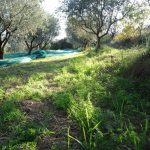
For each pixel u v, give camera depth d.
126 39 26.97
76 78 10.67
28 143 4.88
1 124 5.85
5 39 26.20
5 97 8.15
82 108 5.94
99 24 29.20
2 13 24.02
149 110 6.15
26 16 25.36
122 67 10.13
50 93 8.21
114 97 7.01
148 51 10.15
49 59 25.14
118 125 5.35
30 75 12.69
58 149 4.63
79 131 5.36
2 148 4.70
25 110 6.76
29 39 41.41
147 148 4.44
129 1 28.25
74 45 60.19
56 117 6.21
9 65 20.25
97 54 20.02
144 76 8.47
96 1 28.27
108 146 4.54
